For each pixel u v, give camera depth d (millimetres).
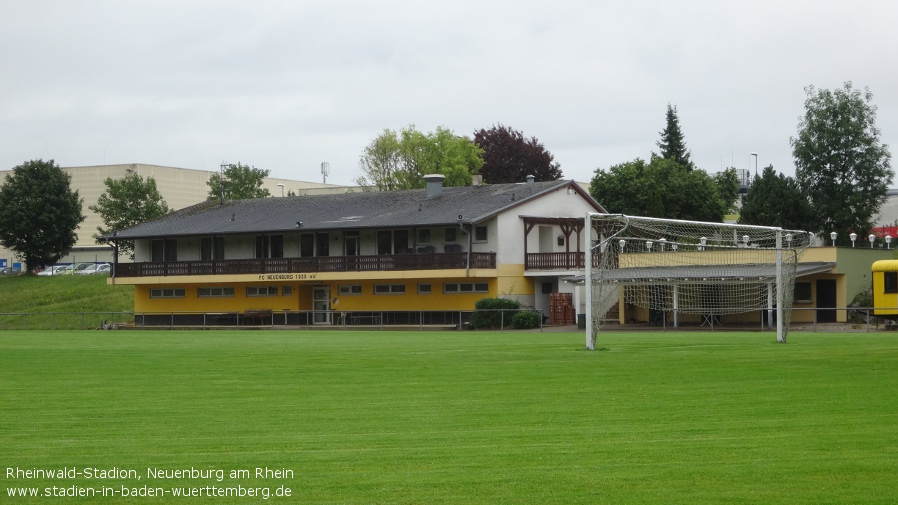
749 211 76125
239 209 75000
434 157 95062
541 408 16781
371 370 24672
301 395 19234
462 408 16938
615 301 59562
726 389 19047
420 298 64125
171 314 71188
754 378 21094
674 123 109688
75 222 97938
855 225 79312
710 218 83938
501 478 11242
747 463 11750
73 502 10547
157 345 38094
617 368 24156
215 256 71125
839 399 17234
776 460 11891
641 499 10266
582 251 67438
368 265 63562
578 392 19047
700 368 23750
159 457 12727
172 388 20812
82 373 24594
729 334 43781
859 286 55938
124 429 15047
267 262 66688
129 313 66875
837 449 12500
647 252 52688
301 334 50781
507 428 14656
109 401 18547
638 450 12680
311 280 65375
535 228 65125
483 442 13477
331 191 122312
